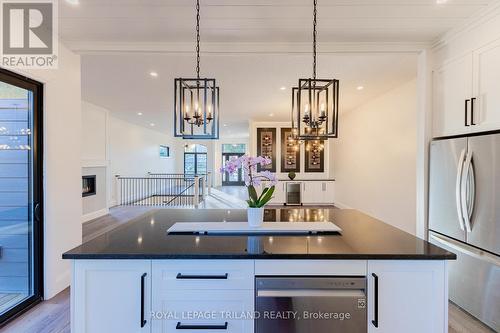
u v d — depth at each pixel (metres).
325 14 2.47
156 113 7.86
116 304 1.52
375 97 5.61
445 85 2.83
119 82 4.71
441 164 2.79
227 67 3.94
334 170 8.55
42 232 2.77
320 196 8.55
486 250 2.27
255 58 3.57
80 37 2.92
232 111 7.23
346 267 1.51
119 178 8.70
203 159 15.56
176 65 3.88
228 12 2.45
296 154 9.00
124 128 9.35
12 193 2.69
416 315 1.52
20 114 2.66
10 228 2.71
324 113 2.23
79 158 3.24
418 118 3.15
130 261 1.52
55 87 2.85
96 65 3.89
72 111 3.11
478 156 2.34
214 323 1.53
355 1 2.27
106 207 7.20
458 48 2.66
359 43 3.03
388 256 1.48
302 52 3.06
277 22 2.62
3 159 2.67
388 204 5.16
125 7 2.36
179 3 2.31
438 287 1.52
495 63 2.26
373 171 5.81
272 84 4.74
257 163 2.02
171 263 1.52
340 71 4.05
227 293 1.52
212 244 1.66
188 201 9.67
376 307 1.50
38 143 2.73
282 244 1.66
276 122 8.95
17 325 2.36
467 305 2.46
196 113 2.29
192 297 1.52
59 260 2.92
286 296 1.50
